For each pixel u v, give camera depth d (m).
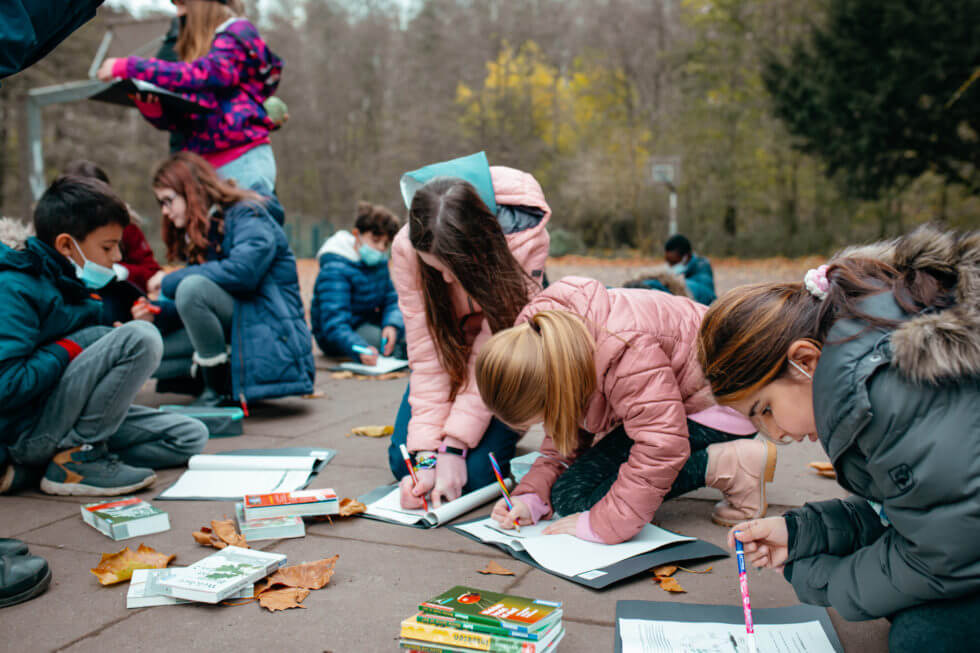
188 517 2.64
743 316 1.57
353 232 6.03
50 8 1.99
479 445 2.79
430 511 2.52
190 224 4.05
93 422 2.87
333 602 2.00
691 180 30.84
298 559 2.28
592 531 2.29
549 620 1.64
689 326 2.47
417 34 44.78
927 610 1.49
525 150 38.81
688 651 1.68
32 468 2.95
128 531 2.46
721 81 29.62
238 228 4.05
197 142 4.38
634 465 2.23
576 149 35.66
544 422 2.15
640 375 2.18
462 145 40.03
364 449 3.57
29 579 2.01
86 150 30.34
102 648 1.77
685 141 30.48
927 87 15.65
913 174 17.83
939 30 15.24
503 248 2.48
